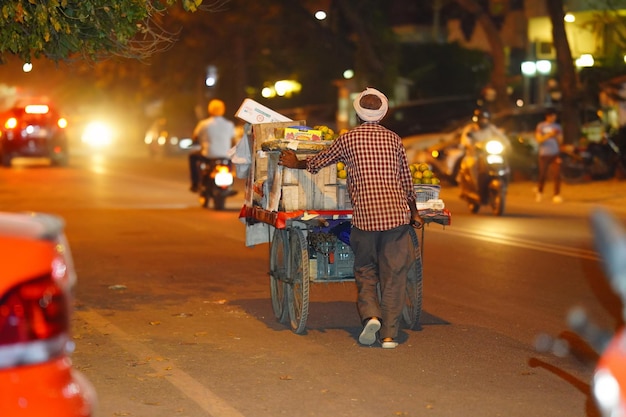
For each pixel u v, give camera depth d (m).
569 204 24.20
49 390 4.36
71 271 5.00
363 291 9.23
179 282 13.05
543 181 24.88
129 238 17.61
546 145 24.67
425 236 17.88
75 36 9.95
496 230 18.80
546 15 44.84
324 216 9.43
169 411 7.24
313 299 11.88
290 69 52.22
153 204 24.47
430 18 53.97
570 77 30.81
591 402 7.55
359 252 9.19
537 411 7.30
